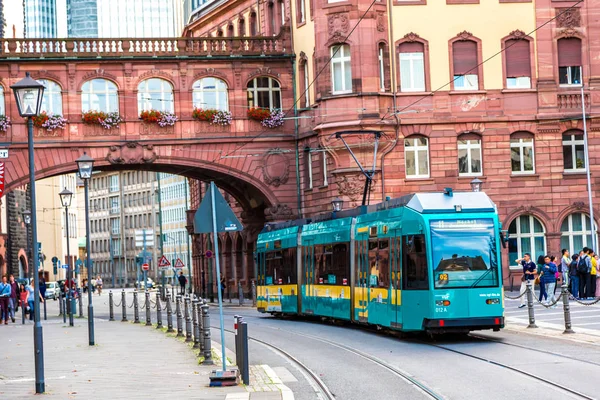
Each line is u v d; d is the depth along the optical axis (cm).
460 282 3095
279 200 6550
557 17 6194
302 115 6469
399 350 2947
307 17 6362
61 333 4322
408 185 6075
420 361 2614
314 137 6350
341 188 6053
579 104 6184
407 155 6119
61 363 2855
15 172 6272
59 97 6372
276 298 4866
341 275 3981
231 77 6538
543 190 6178
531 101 6178
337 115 6028
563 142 6216
